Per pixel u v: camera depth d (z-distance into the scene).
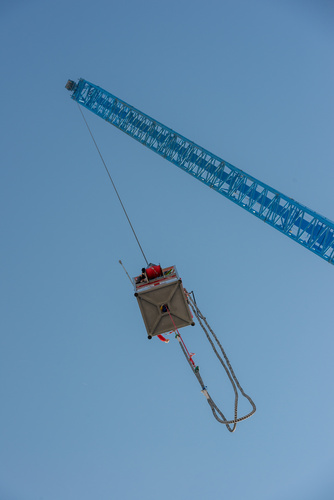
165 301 23.16
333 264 47.53
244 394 22.78
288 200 48.56
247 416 21.67
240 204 51.50
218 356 23.94
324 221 46.66
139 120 56.94
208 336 24.34
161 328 23.41
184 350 23.36
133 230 30.69
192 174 53.94
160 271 23.73
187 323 23.33
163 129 55.41
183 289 23.38
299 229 48.62
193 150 53.97
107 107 59.34
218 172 52.66
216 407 22.42
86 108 60.34
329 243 47.28
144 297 23.20
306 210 47.47
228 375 23.41
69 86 60.59
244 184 51.38
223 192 52.44
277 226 49.72
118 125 58.09
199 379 22.91
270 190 49.59
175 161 54.88
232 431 21.77
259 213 50.41
